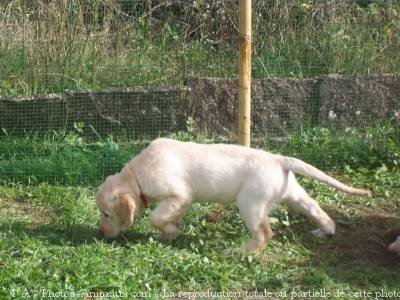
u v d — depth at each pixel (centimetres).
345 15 912
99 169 751
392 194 736
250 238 620
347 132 835
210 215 667
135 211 604
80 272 532
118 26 880
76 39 854
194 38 905
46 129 810
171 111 831
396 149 805
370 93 866
